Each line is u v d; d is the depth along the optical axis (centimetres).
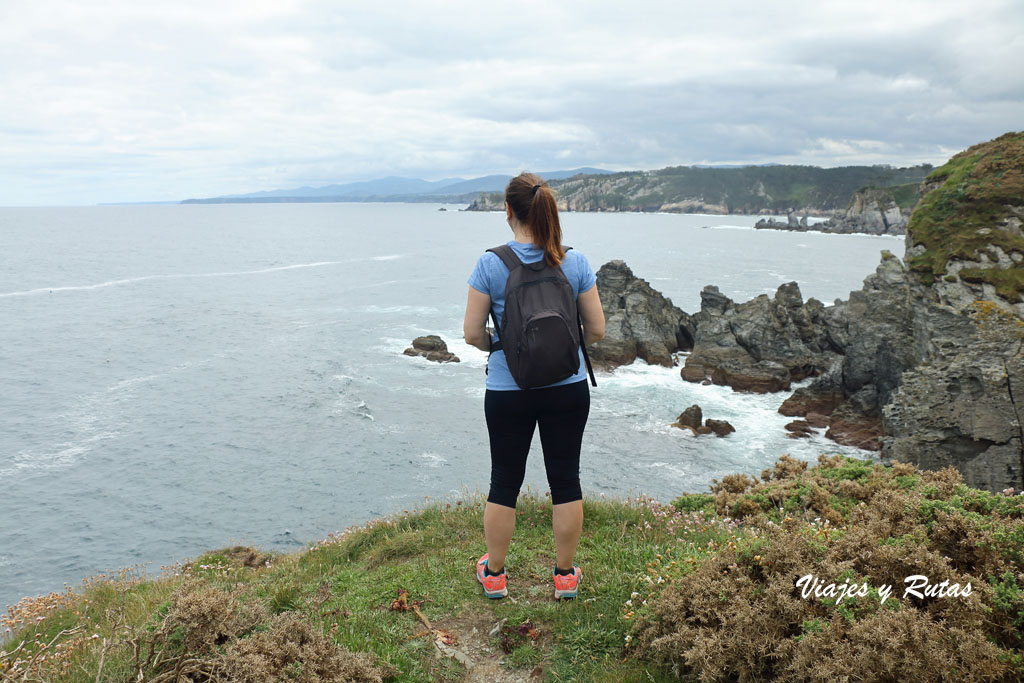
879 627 311
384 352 5606
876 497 525
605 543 551
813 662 322
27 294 8856
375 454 3356
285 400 4278
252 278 10894
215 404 4212
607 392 4212
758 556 417
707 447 3284
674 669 365
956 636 304
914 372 2516
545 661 391
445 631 426
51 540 2562
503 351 368
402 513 824
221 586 639
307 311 7688
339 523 2662
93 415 4016
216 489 2988
